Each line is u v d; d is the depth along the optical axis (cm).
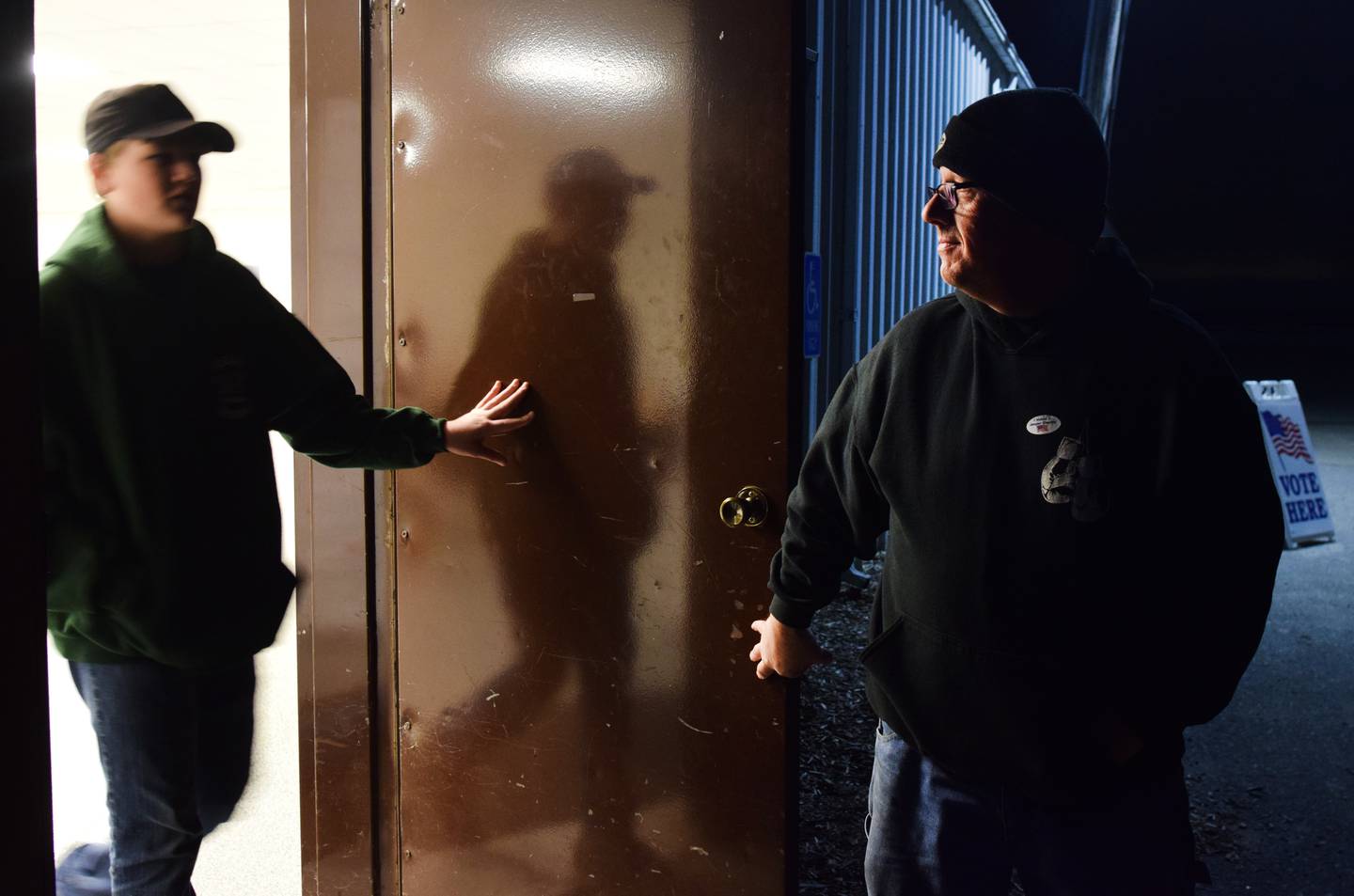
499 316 188
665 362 174
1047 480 119
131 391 151
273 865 248
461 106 188
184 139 152
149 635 157
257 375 167
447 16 187
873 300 493
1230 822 278
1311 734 335
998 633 123
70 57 535
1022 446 122
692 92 167
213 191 712
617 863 188
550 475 186
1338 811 283
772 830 174
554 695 190
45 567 90
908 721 134
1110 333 119
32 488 88
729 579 172
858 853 262
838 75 436
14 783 87
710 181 167
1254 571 116
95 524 151
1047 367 121
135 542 154
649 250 173
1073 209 117
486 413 183
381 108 196
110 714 164
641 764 183
